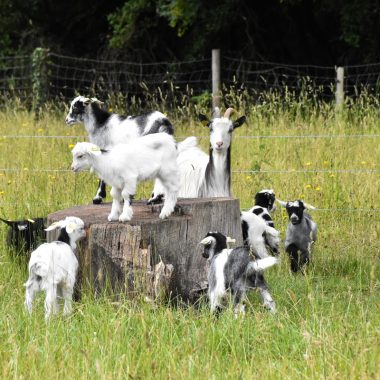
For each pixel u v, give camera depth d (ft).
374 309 37.40
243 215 45.93
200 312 38.14
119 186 39.50
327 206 55.72
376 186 57.31
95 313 34.96
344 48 103.45
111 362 29.73
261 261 36.35
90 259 39.22
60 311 36.58
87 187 56.24
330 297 41.34
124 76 102.01
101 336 31.89
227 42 102.58
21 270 43.80
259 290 37.65
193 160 49.52
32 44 105.09
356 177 58.44
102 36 106.11
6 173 59.77
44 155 62.59
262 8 102.58
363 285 44.19
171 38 103.60
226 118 47.37
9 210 52.39
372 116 70.38
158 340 31.27
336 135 64.64
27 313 35.17
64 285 36.55
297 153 60.70
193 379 28.40
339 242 51.29
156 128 46.60
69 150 63.93
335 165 61.26
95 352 30.40
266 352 30.94
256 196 49.90
